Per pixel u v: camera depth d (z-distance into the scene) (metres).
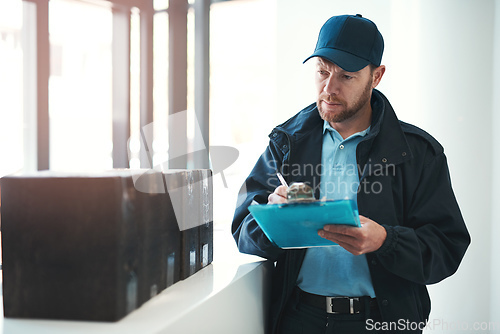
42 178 0.90
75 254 0.90
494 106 2.20
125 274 0.91
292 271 1.42
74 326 0.87
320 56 1.31
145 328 0.86
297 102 2.58
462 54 2.27
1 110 2.59
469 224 2.26
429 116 2.34
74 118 2.91
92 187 0.89
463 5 2.27
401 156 1.36
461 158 2.28
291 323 1.43
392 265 1.25
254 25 2.75
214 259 1.52
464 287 2.27
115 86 2.53
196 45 2.70
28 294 0.91
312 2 2.54
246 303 1.30
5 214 0.91
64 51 2.85
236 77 2.78
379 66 1.44
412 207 1.38
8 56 2.47
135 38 2.53
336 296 1.37
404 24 2.38
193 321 0.98
